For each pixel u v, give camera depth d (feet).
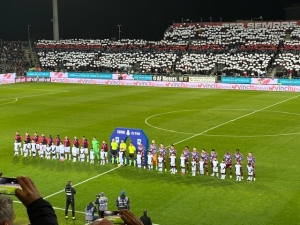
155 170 99.35
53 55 327.47
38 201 13.25
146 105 187.93
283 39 302.86
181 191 83.20
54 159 110.22
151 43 329.11
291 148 113.29
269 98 206.39
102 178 93.09
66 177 94.02
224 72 269.03
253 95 218.18
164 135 131.44
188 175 95.04
